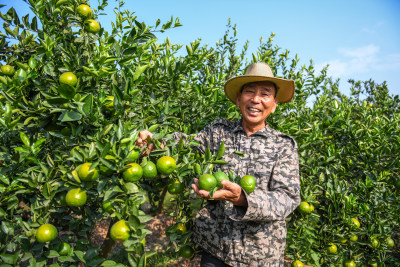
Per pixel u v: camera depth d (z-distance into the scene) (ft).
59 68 6.41
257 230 7.13
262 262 7.13
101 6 8.65
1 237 5.87
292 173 7.07
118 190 5.17
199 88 10.73
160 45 11.02
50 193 5.49
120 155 5.26
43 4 6.88
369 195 12.34
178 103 10.55
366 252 12.03
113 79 7.10
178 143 7.45
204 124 11.59
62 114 5.55
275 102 8.50
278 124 12.23
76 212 7.01
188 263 14.47
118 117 6.45
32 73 6.49
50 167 5.94
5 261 5.03
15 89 6.45
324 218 12.05
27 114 6.54
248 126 8.14
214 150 8.46
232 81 8.44
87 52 6.91
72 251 6.08
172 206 14.71
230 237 7.30
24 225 5.37
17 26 7.71
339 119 13.94
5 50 7.94
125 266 5.43
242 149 7.82
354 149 13.92
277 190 6.75
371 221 12.12
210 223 7.75
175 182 7.50
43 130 7.26
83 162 5.41
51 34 6.97
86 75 6.57
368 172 13.51
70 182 5.29
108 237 9.51
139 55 9.23
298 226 11.09
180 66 9.27
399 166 13.00
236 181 6.63
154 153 6.46
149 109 8.15
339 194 11.41
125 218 5.36
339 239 11.14
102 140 5.46
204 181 5.75
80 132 5.99
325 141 14.08
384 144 13.84
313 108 14.25
